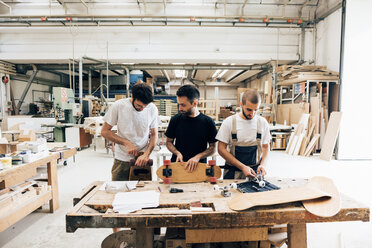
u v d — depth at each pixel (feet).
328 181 4.45
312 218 3.56
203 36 23.25
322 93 19.24
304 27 20.83
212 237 3.79
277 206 3.67
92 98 22.45
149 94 5.05
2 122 21.77
